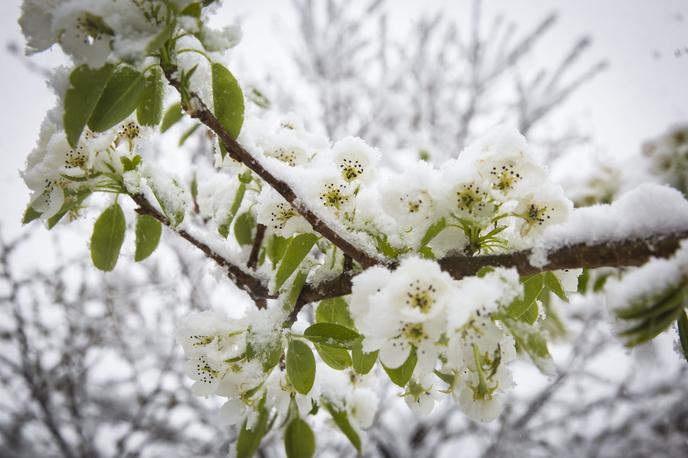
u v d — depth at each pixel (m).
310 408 0.41
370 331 0.33
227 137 0.38
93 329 1.14
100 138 0.40
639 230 0.32
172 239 0.89
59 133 0.40
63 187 0.41
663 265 0.31
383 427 1.21
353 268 0.39
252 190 0.48
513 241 0.38
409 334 0.33
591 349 1.22
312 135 0.47
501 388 0.37
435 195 0.37
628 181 0.67
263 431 0.41
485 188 0.37
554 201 0.37
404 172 0.38
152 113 0.40
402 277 0.33
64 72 0.36
